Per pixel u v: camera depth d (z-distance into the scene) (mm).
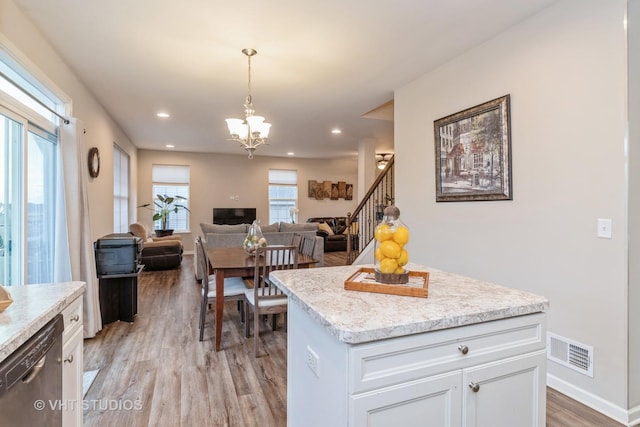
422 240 3514
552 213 2289
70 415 1503
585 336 2113
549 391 2258
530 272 2436
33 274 2729
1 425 955
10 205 2406
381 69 3336
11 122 2393
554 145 2273
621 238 1933
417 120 3580
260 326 3469
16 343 1044
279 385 2352
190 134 6414
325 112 4910
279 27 2564
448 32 2639
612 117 1964
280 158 9641
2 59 2223
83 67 3260
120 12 2361
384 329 1045
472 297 1348
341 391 1071
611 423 1933
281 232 5668
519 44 2508
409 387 1094
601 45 2014
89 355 2787
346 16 2418
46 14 2375
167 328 3410
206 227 5555
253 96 4145
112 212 5129
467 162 2941
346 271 1843
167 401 2148
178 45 2842
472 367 1193
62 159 2895
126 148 6484
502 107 2617
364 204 5238
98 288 3428
